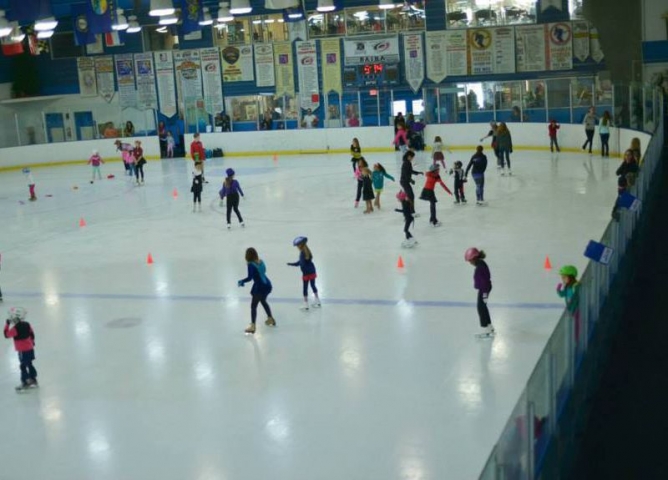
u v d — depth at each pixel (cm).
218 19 3809
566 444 827
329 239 2123
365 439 989
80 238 2367
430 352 1266
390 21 4331
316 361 1260
